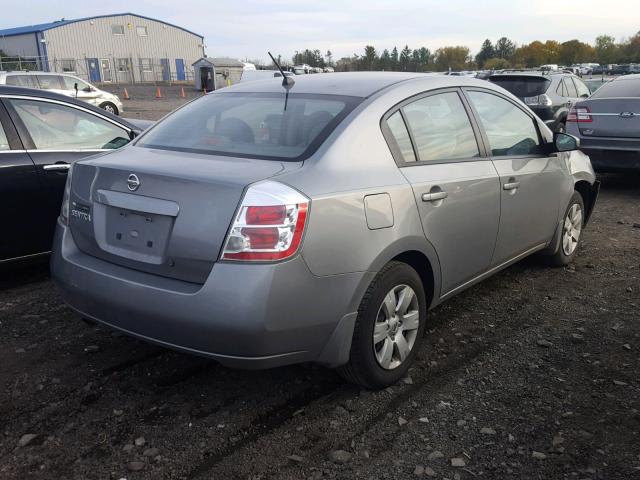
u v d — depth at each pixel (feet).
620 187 29.63
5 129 14.90
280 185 8.71
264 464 8.63
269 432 9.39
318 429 9.46
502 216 13.05
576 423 9.61
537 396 10.41
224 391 10.55
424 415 9.85
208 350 8.75
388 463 8.66
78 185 10.54
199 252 8.68
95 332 12.73
